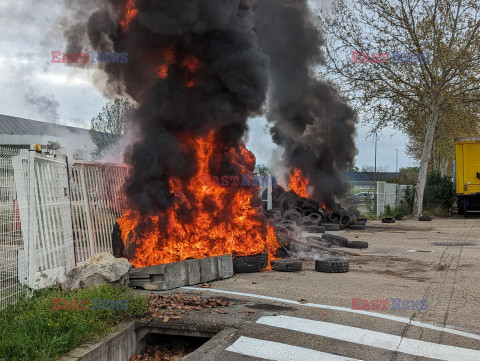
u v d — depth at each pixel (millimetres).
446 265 9422
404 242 13578
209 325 5133
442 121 29094
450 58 22469
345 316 5504
